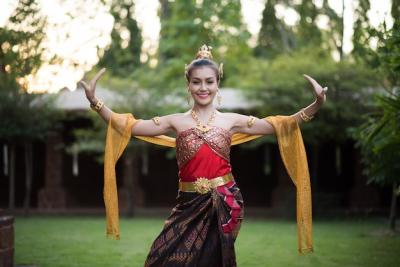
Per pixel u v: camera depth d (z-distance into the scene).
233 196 4.51
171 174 21.70
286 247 10.03
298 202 4.75
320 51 19.08
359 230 13.02
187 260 4.42
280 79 15.96
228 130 4.60
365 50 10.83
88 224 14.68
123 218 17.14
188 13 22.94
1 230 6.57
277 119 4.71
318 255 9.01
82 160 21.56
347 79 15.28
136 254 9.17
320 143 17.27
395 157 9.41
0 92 15.54
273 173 21.44
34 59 9.98
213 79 4.57
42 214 18.38
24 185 21.55
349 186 20.95
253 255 9.05
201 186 4.47
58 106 17.14
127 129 4.68
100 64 23.98
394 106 7.69
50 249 9.76
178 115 4.70
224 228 4.39
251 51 26.22
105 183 4.74
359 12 11.41
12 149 16.98
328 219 16.33
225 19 22.98
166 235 4.53
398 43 7.37
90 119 18.94
